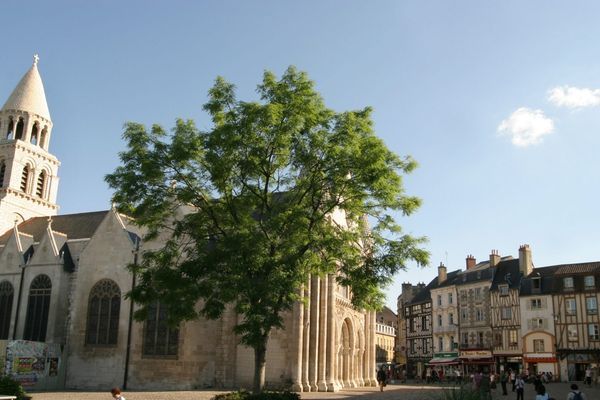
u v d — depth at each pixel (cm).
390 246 2044
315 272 2119
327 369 3594
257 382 1977
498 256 6894
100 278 3653
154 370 3353
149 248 3528
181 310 1906
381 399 2822
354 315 4450
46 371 3428
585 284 5934
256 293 1808
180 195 2070
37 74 5803
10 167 5284
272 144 1981
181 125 2081
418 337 7888
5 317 3950
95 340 3566
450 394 1897
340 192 2066
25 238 4412
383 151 1967
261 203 2109
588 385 4750
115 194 2039
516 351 6231
